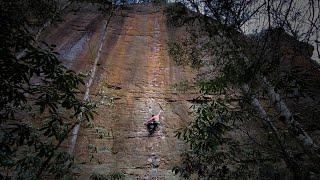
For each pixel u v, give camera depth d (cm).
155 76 1288
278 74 472
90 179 733
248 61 520
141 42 1622
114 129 966
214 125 466
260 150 669
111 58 1424
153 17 1978
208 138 463
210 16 604
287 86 448
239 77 519
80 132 916
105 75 1270
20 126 323
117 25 1830
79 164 790
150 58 1442
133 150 880
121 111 1062
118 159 838
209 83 534
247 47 529
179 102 1109
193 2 668
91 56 1412
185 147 888
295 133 539
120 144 902
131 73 1309
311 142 624
